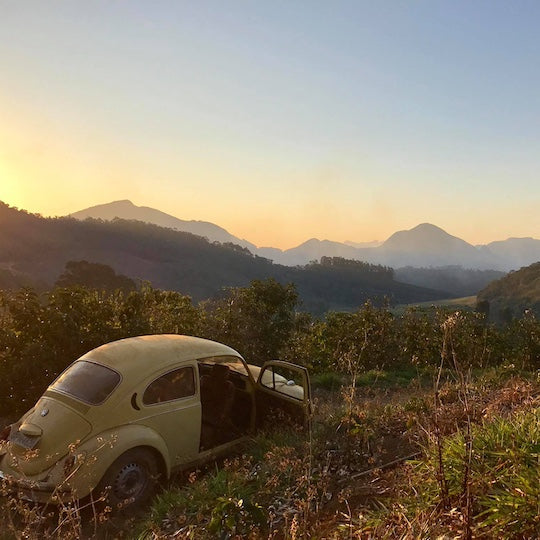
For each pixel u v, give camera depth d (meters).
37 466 5.34
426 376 15.52
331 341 19.39
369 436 5.97
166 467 5.90
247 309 15.75
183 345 6.78
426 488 4.17
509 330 20.59
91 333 9.85
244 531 4.21
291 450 5.61
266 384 7.38
